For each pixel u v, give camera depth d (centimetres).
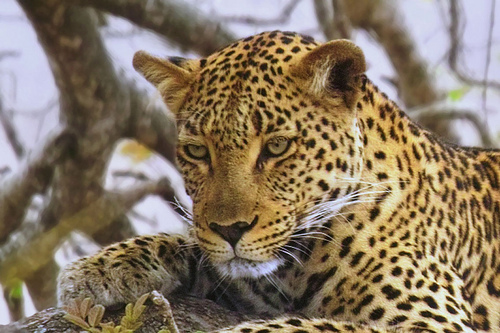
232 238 986
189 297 1023
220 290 1071
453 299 1002
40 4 1709
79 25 1775
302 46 1044
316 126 1000
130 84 1920
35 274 1847
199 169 1023
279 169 995
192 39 1834
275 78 1001
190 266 1067
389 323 988
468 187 1126
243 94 993
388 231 1030
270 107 990
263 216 988
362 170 1029
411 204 1048
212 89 1013
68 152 1889
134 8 1753
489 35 1723
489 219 1133
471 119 2045
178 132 1043
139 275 1016
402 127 1082
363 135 1041
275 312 1067
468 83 2161
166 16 1791
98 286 990
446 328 955
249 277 1054
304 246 1037
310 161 998
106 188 2023
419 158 1077
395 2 2233
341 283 1025
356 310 1012
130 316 862
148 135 1964
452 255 1072
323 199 1009
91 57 1830
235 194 982
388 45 2264
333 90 1010
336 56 998
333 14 2023
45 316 946
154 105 1927
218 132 996
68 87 1859
